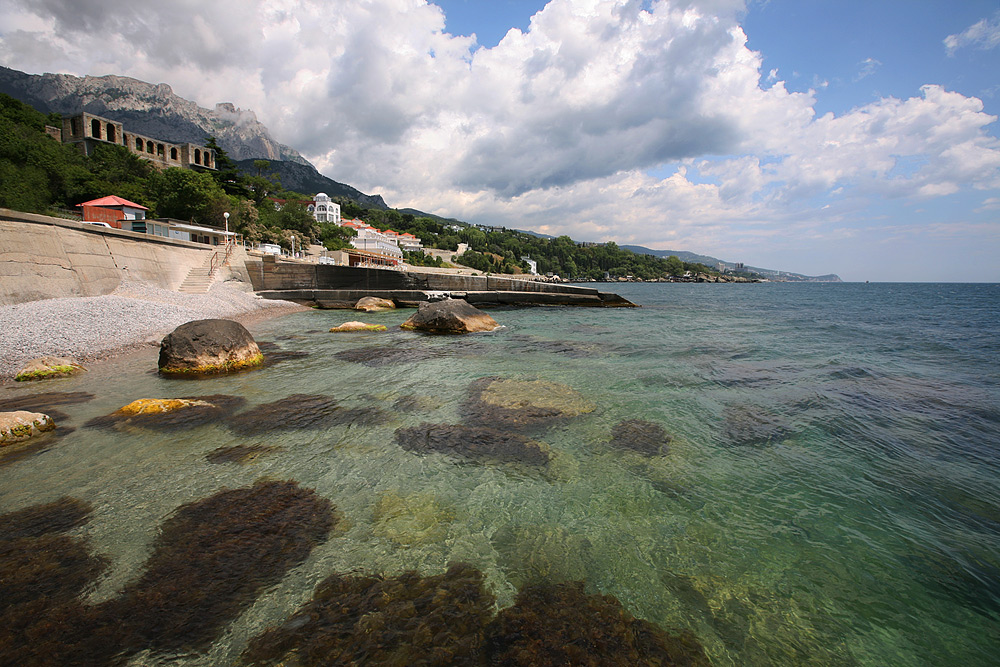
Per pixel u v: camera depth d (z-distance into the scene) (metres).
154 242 23.89
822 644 3.01
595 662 2.74
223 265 28.66
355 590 3.34
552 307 32.88
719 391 9.16
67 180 43.66
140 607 3.12
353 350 13.55
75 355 11.39
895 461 5.93
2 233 14.94
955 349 15.16
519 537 4.10
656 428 6.98
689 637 3.01
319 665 2.67
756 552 3.98
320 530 4.14
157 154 78.00
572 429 6.91
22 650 2.73
